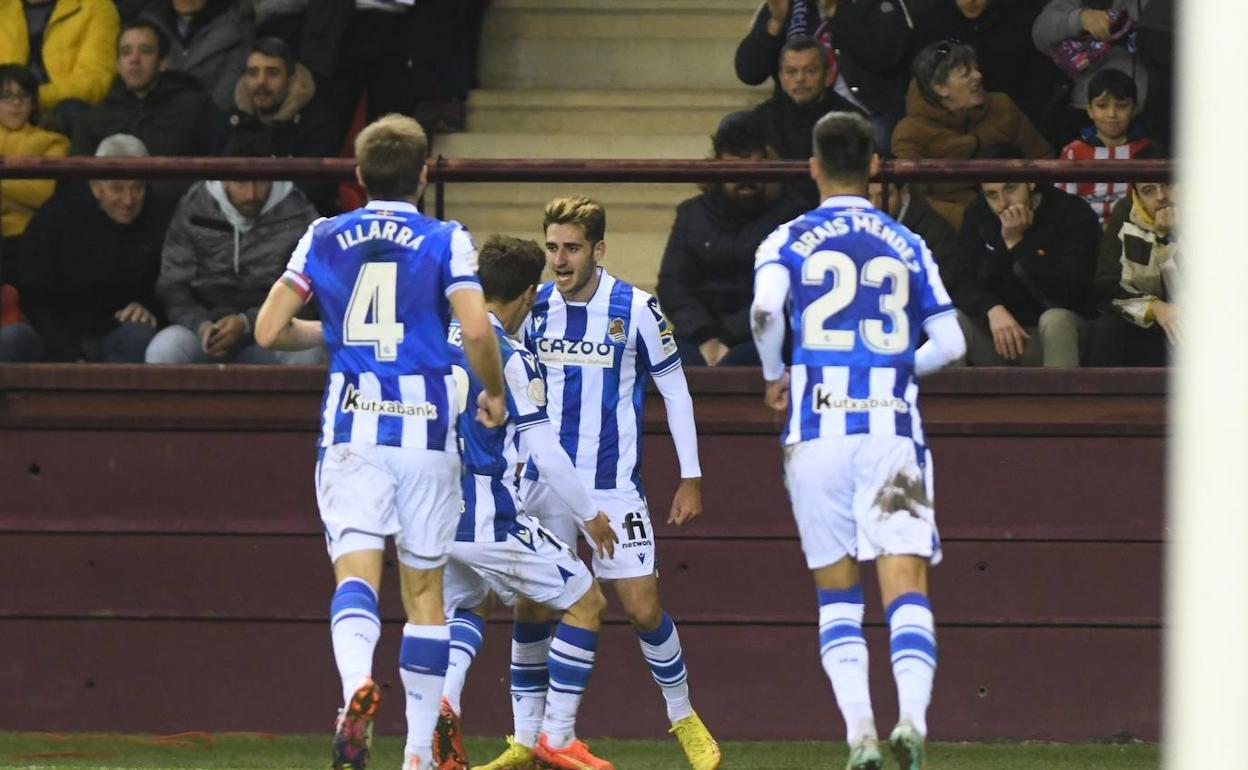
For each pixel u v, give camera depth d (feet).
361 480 52.60
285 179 75.87
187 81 87.92
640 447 66.33
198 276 79.51
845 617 53.16
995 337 76.59
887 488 52.44
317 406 76.48
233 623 76.33
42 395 76.79
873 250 54.39
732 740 75.61
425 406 53.06
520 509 61.72
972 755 71.87
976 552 75.56
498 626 76.18
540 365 65.00
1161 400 75.25
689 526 76.23
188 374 76.54
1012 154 84.58
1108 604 75.31
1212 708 22.44
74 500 76.74
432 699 54.03
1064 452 75.66
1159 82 85.30
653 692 75.82
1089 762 70.08
